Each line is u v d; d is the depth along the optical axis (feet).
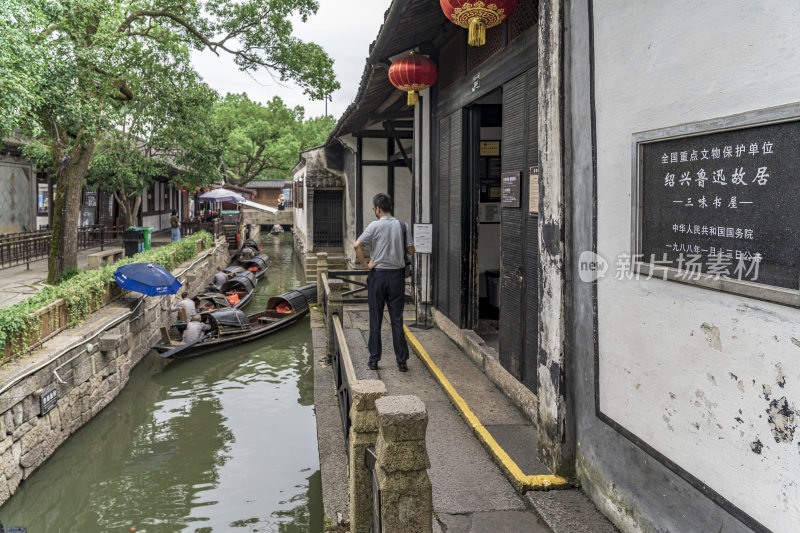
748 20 6.88
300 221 89.04
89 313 28.91
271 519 18.43
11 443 19.34
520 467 12.51
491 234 29.53
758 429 6.89
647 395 9.23
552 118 12.14
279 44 48.52
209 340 36.37
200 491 20.35
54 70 27.37
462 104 21.80
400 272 20.16
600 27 10.43
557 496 11.44
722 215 7.43
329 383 23.21
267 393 30.71
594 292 10.84
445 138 24.70
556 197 11.96
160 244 72.33
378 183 53.11
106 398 28.07
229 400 29.68
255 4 46.93
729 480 7.40
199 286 55.88
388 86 30.78
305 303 45.75
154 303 37.96
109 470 22.09
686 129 7.98
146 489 20.56
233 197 93.56
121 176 57.31
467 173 22.26
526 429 14.66
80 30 30.40
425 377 19.67
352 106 35.32
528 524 10.73
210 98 58.65
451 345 23.09
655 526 9.09
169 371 33.91
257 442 24.59
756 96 6.78
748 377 7.04
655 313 8.96
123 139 56.85
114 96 36.37
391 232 19.94
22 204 54.80
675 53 8.29
